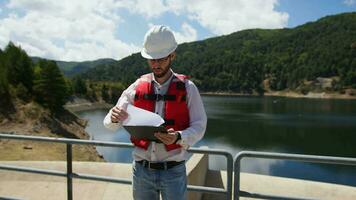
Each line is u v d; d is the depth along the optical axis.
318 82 180.00
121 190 6.41
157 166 2.61
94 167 6.93
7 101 50.75
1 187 6.62
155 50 2.55
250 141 49.31
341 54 187.00
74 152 32.50
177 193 2.62
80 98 95.44
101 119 70.44
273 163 34.56
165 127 2.41
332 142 49.19
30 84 58.12
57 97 58.75
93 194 6.37
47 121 51.12
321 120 74.12
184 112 2.57
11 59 59.31
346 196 5.58
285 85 196.25
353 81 170.75
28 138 3.65
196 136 2.51
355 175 30.64
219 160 31.31
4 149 31.31
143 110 2.51
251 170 31.97
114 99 106.50
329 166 33.69
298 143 48.38
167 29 2.59
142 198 2.75
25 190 6.54
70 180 3.64
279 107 109.75
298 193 5.74
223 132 56.38
